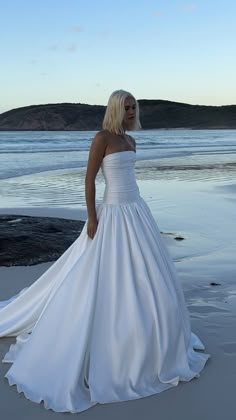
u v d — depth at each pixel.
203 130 128.25
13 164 22.16
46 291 3.97
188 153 29.98
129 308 3.24
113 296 3.27
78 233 7.53
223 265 6.18
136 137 68.88
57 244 6.91
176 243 7.25
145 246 3.41
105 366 3.18
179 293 3.62
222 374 3.48
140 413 3.01
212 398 3.18
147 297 3.28
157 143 47.44
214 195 12.03
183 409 3.06
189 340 3.68
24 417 2.97
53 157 26.61
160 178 15.95
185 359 3.40
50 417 2.97
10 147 37.62
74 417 2.97
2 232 7.38
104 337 3.21
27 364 3.32
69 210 10.03
